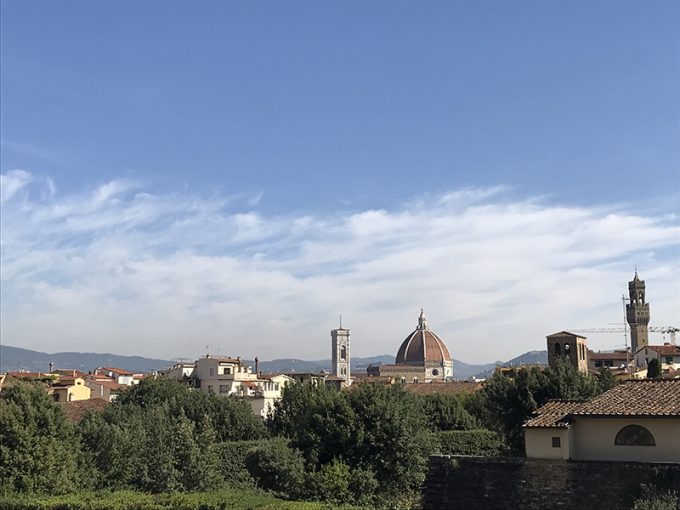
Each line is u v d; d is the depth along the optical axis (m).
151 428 61.31
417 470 58.97
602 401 44.88
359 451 58.59
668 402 42.31
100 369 169.38
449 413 90.56
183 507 43.34
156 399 95.12
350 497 54.38
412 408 62.81
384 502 56.19
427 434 63.81
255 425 85.69
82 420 59.50
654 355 145.00
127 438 55.22
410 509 56.31
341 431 58.84
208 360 142.00
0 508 43.72
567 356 114.38
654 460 41.28
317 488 54.28
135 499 44.97
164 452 53.09
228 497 45.75
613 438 42.66
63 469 48.69
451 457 45.16
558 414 44.56
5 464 47.03
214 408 86.38
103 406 91.19
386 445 58.56
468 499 44.12
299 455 59.22
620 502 39.81
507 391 67.06
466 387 142.62
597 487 40.72
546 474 42.25
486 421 86.00
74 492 48.38
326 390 73.00
